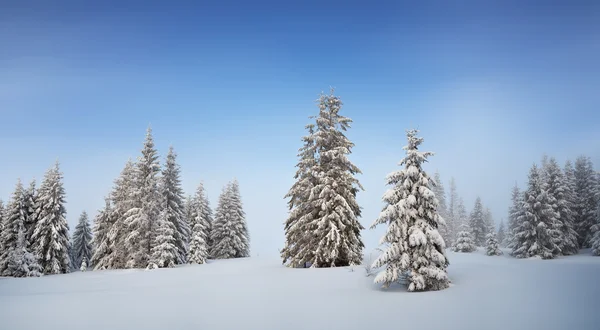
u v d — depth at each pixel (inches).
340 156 1123.9
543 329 322.3
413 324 365.1
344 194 1109.7
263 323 391.5
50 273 1571.1
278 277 848.3
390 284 650.2
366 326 365.4
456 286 595.8
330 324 378.9
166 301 554.9
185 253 1784.0
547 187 1961.1
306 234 1101.7
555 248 1662.2
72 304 542.6
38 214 1657.2
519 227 1765.5
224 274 1021.2
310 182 1160.8
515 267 884.6
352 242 1088.8
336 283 709.3
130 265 1533.0
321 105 1187.9
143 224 1577.3
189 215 2267.5
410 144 637.9
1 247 1573.6
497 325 344.2
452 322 364.5
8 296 645.3
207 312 458.9
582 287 534.0
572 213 1926.7
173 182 1824.6
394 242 603.5
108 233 1745.8
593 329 315.9
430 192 602.9
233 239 2226.9
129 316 444.5
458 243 2426.2
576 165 2218.3
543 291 512.1
